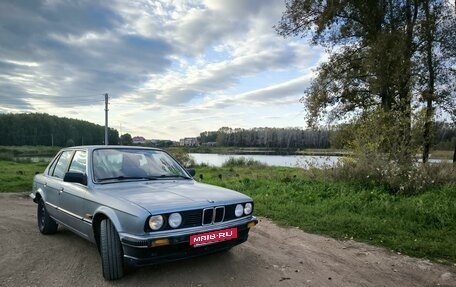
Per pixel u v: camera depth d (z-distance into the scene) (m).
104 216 4.11
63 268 4.36
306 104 20.16
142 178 4.89
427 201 7.77
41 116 91.00
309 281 4.07
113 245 3.89
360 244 5.64
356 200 8.23
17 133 86.00
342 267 4.58
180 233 3.67
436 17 16.64
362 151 11.34
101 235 3.93
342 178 10.67
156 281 3.95
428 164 10.16
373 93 17.62
